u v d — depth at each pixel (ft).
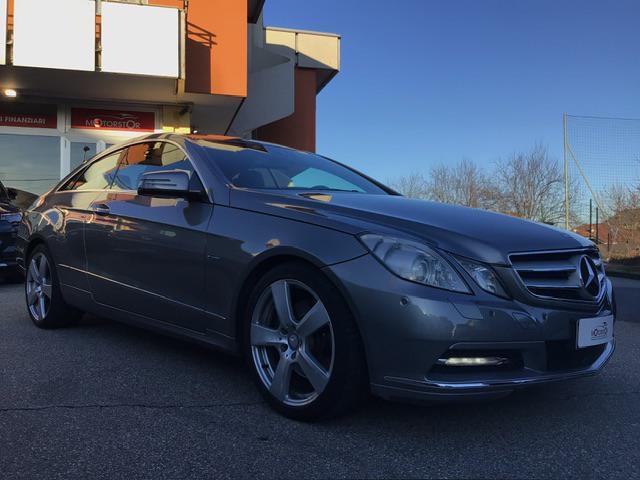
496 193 112.37
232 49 38.37
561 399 10.84
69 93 38.73
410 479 7.55
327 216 9.23
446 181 117.08
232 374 11.75
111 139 41.14
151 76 34.68
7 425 9.01
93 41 33.47
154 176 11.25
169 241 11.27
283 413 9.39
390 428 9.11
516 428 9.32
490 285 8.17
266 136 63.21
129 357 12.86
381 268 8.24
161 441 8.52
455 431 9.10
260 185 11.37
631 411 10.27
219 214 10.56
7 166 39.22
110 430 8.89
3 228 23.08
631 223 62.75
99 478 7.42
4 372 11.66
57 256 14.76
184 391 10.68
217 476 7.52
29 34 32.58
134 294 12.18
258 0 47.26
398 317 7.96
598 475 7.78
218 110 43.57
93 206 13.83
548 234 9.38
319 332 9.02
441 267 8.11
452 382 7.86
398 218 9.07
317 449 8.33
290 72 54.65
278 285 9.42
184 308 11.00
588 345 8.86
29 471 7.56
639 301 26.43
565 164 63.98
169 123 41.81
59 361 12.48
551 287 8.61
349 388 8.54
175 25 34.81
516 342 8.04
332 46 64.23
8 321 16.56
